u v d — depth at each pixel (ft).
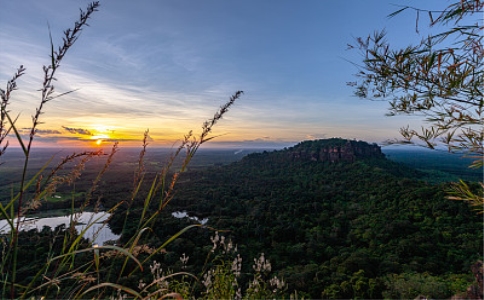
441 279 55.21
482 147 3.96
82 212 3.35
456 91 4.15
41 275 2.97
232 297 8.71
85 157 3.18
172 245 49.67
